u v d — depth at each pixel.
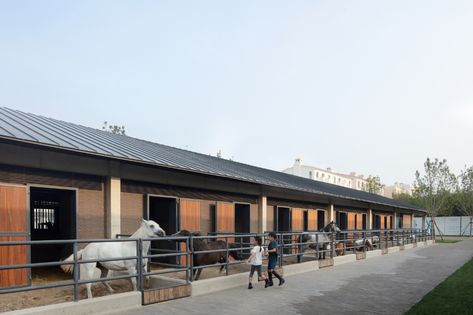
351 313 7.95
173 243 14.05
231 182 17.05
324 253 17.06
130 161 11.38
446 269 14.92
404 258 19.45
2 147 9.44
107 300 7.55
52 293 9.18
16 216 9.47
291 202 21.80
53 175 10.52
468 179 51.62
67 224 12.61
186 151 21.89
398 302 8.98
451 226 53.47
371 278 12.52
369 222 31.94
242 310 8.04
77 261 7.19
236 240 16.83
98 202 11.62
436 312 7.85
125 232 12.30
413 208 42.06
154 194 13.36
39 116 14.70
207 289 9.80
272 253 10.97
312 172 82.56
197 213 15.02
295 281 11.83
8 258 9.17
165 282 9.83
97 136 14.24
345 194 27.55
